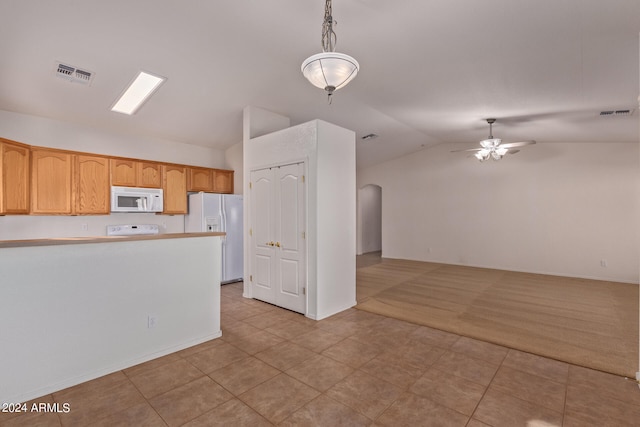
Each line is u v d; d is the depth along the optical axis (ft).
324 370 8.07
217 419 6.16
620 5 6.32
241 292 16.06
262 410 6.44
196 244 9.86
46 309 7.07
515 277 19.22
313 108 15.65
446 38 8.81
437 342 9.81
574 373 7.89
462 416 6.23
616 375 7.80
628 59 8.33
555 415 6.25
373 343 9.75
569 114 13.48
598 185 18.58
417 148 25.02
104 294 7.95
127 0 7.86
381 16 8.11
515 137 19.66
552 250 19.99
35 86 11.48
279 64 11.24
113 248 8.13
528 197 20.83
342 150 13.26
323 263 12.21
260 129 15.29
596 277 18.61
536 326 11.09
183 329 9.48
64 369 7.29
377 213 33.37
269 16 8.47
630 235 17.72
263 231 14.24
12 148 11.94
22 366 6.75
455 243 24.00
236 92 13.48
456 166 23.90
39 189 13.15
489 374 7.86
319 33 9.22
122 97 13.06
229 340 10.03
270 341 9.93
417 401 6.73
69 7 8.02
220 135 18.21
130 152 16.72
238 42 9.78
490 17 7.54
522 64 9.55
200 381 7.55
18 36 8.86
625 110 12.18
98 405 6.61
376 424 6.01
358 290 16.30
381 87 12.88
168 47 9.96
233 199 18.38
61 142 14.48
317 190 11.98
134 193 15.81
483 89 12.00
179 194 17.66
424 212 25.61
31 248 6.89
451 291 16.02
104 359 7.91
